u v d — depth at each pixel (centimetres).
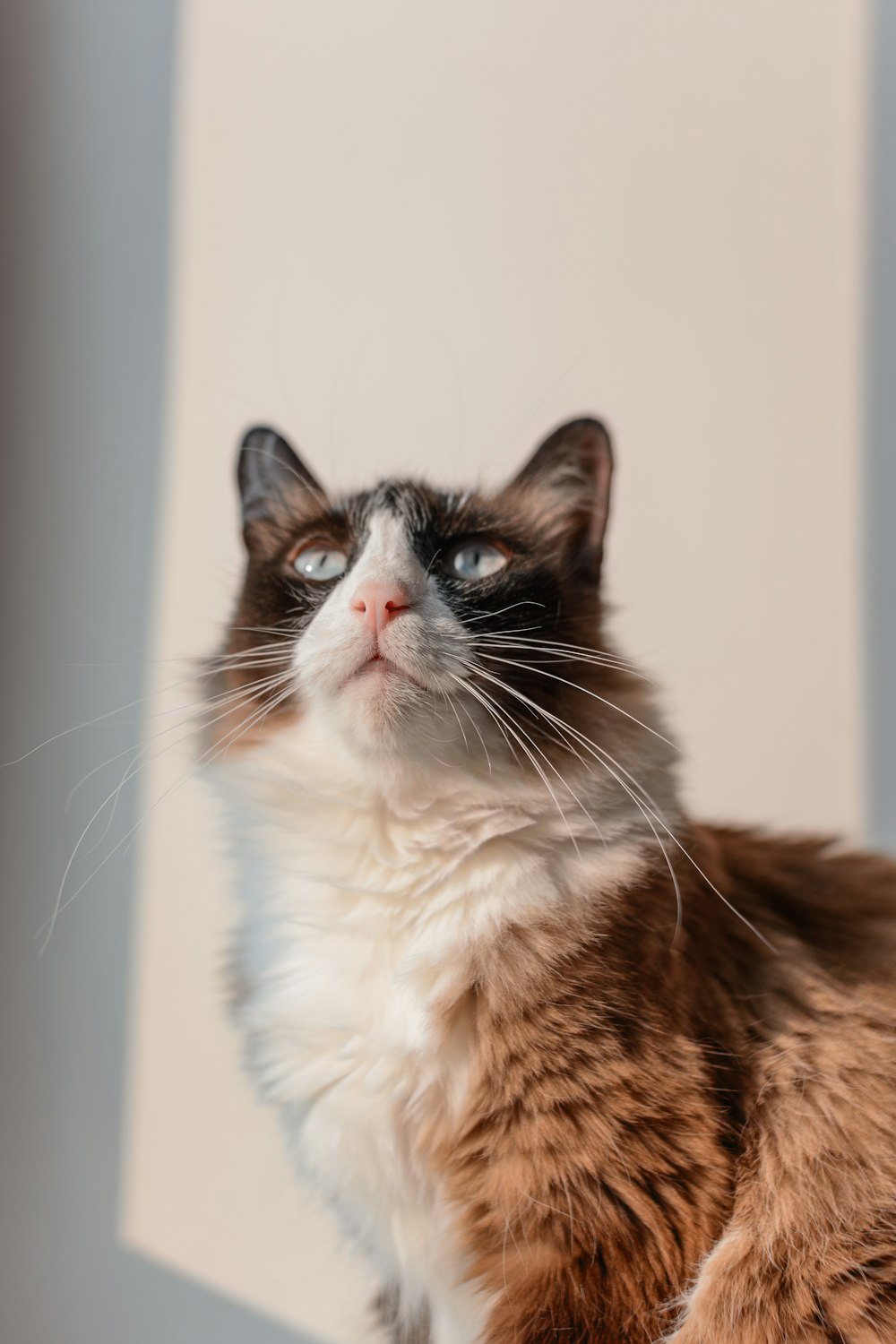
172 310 106
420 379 105
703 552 105
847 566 104
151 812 104
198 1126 103
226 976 98
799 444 105
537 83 106
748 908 95
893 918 96
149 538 105
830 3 106
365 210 106
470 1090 91
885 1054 93
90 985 104
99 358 106
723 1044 91
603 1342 89
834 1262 90
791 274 105
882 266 105
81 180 106
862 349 105
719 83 106
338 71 106
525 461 104
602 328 105
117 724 105
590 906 92
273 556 97
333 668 92
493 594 94
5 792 104
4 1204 103
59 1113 103
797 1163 91
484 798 93
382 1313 98
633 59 106
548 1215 90
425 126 106
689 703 104
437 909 93
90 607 105
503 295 105
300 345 106
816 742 104
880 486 105
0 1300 102
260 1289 102
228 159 106
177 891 104
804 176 105
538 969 91
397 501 96
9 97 106
